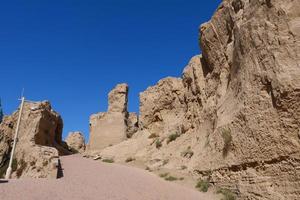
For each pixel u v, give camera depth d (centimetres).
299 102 1338
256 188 1445
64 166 2573
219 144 1928
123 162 3447
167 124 3759
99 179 2083
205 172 2045
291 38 1468
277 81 1450
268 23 1617
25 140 3164
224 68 2319
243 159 1611
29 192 1353
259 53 1644
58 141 4438
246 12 1894
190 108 3066
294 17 1498
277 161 1382
